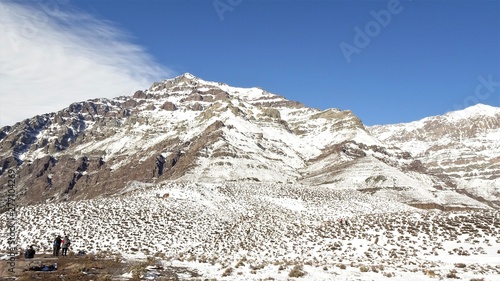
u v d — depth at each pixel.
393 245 48.88
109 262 33.69
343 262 41.22
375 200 120.06
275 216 86.44
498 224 50.50
